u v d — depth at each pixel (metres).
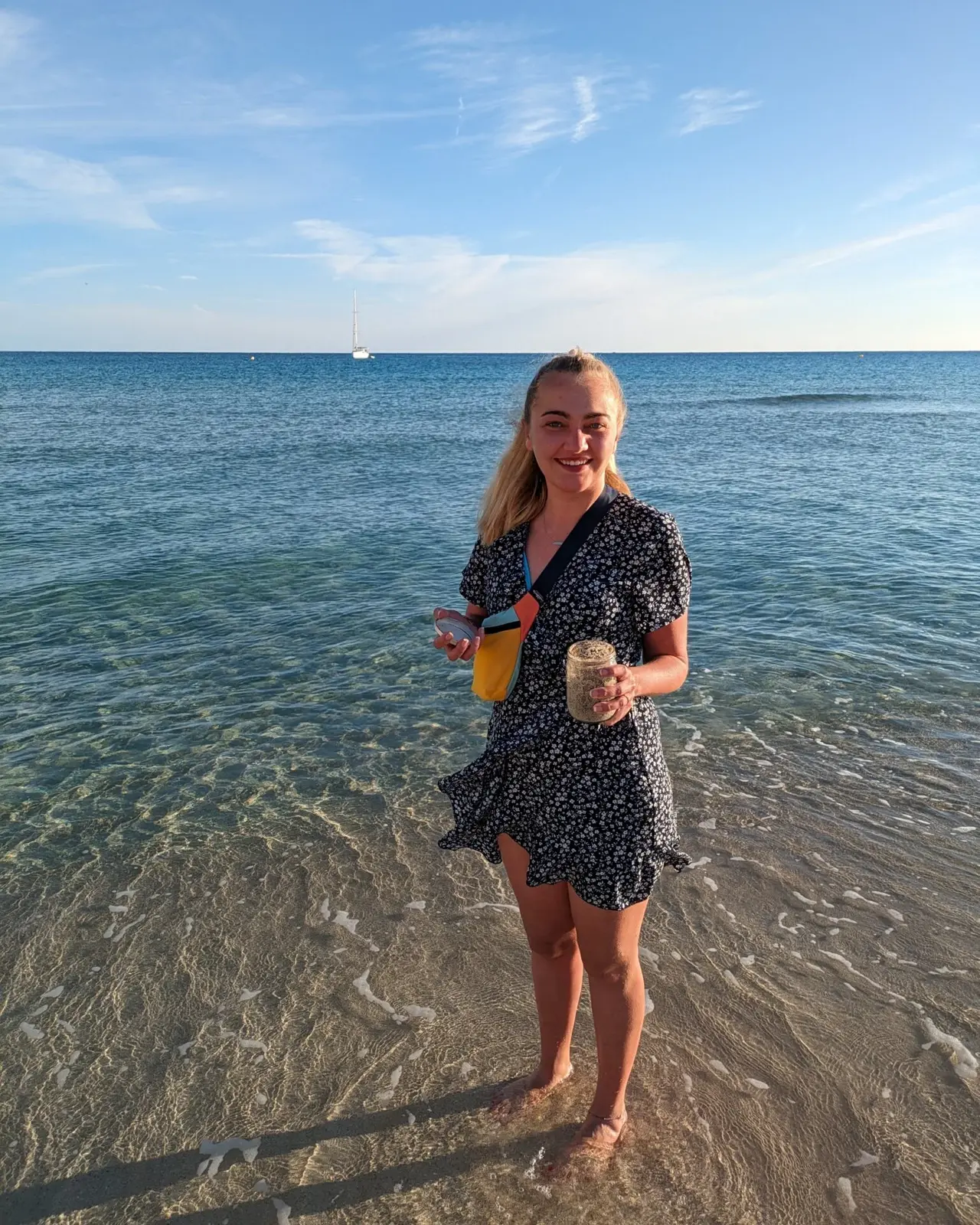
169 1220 2.34
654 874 2.20
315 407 39.62
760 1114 2.62
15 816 4.57
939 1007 3.03
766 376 86.31
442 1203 2.36
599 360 2.18
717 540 11.09
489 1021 3.06
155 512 13.38
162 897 3.85
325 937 3.56
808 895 3.73
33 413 33.66
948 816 4.35
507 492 2.34
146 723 5.73
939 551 10.10
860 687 6.06
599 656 1.94
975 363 150.38
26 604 8.45
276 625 7.80
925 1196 2.32
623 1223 2.28
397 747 5.36
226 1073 2.85
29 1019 3.12
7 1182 2.47
